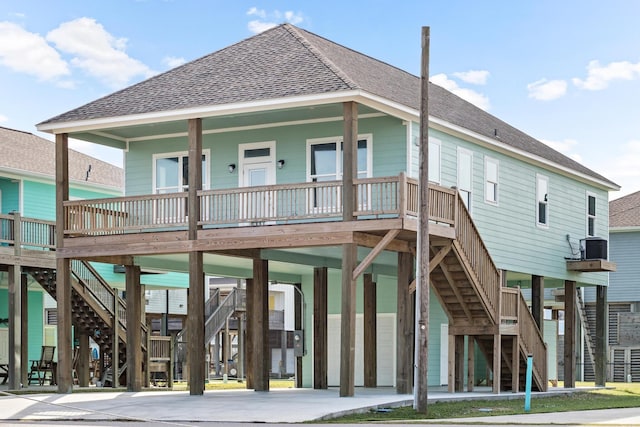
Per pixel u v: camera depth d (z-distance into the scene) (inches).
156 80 1068.5
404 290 925.8
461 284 973.8
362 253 1015.0
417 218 829.8
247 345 1147.9
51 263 1111.0
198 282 936.3
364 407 772.0
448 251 931.3
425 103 777.6
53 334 1424.7
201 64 1072.2
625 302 1847.9
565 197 1375.5
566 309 1364.4
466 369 1222.9
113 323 1173.7
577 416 772.6
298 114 1015.0
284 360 2052.2
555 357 1439.5
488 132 1186.6
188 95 976.9
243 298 1787.6
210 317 1700.3
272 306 2378.2
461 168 1123.3
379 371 1198.3
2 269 1119.0
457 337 1041.5
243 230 917.8
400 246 920.3
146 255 1018.1
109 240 984.3
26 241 1104.8
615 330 1863.9
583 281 1397.6
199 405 798.5
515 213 1240.8
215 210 1007.0
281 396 906.1
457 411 816.3
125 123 982.4
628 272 1849.2
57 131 1021.8
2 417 737.6
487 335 1034.1
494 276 1005.2
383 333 1201.4
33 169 1328.7
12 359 1048.2
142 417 722.8
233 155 1101.1
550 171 1334.9
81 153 1549.0
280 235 900.6
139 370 1041.5
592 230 1454.2
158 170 1147.3
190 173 950.4
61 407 801.6
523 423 687.1
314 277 1096.2
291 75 946.1
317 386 1081.4
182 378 1668.3
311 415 714.8
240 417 711.7
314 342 1089.4
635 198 1969.7
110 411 763.4
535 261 1278.3
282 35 1074.7
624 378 1752.0
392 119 1015.6
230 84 970.7
